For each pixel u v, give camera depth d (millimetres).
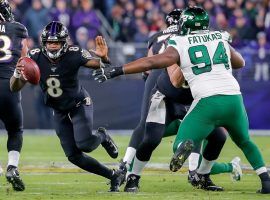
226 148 36875
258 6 50188
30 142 39750
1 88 22172
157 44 24078
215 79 20562
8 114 22422
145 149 21984
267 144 39031
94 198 20703
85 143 21703
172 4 50344
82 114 21875
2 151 35562
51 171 27938
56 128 22266
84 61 21562
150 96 22766
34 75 20891
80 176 26484
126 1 50938
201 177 22969
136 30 49094
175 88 21875
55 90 21766
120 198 20703
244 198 20703
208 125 20484
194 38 20688
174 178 25859
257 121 45438
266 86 45469
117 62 45969
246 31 49219
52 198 20672
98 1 53406
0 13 22859
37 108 44969
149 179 25531
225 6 50031
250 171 27828
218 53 20703
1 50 22453
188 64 20562
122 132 44969
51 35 21266
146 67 20062
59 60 21562
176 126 23328
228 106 20469
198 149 23266
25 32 23000
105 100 44906
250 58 46469
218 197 20891
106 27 50844
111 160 32062
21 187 22312
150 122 21922
